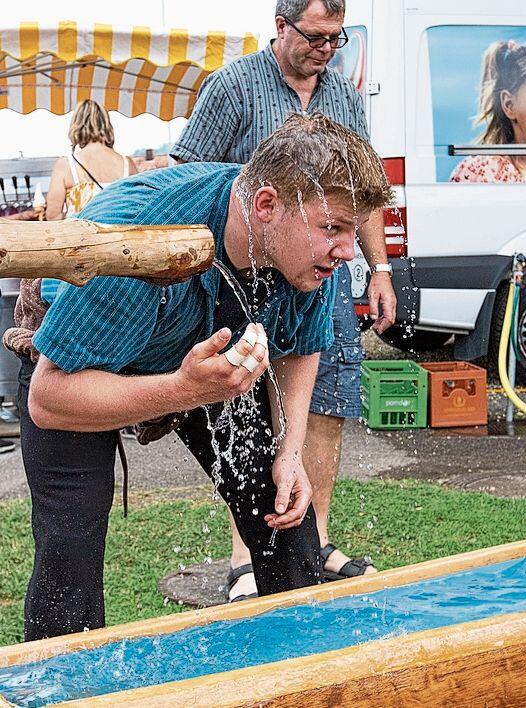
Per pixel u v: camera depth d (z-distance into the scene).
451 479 5.49
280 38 3.61
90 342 2.09
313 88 3.72
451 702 1.87
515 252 7.03
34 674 2.05
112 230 1.80
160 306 2.19
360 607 2.35
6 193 7.65
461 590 2.44
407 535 4.38
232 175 2.27
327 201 2.01
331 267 2.14
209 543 4.33
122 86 8.43
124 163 6.36
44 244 1.69
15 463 6.12
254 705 1.72
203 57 7.14
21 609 3.67
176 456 6.11
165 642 2.19
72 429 2.20
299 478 2.63
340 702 1.77
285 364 2.72
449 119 6.92
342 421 3.81
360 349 3.80
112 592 3.78
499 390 7.87
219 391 2.00
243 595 3.57
